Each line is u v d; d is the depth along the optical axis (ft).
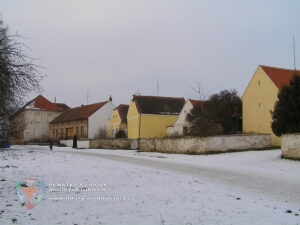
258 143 107.24
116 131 206.18
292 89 87.92
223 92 139.33
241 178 57.47
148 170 64.23
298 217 32.14
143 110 177.47
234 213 32.99
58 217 30.45
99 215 31.45
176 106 187.73
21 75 39.52
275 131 90.27
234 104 136.67
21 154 107.24
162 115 179.11
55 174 57.26
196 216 31.60
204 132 122.93
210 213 32.78
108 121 223.71
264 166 74.02
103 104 224.94
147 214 32.01
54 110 266.57
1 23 40.57
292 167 70.59
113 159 92.12
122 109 207.92
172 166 74.95
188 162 84.99
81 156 100.94
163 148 122.42
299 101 85.61
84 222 29.01
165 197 39.65
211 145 102.99
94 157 98.17
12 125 50.31
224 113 134.82
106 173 59.00
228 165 77.51
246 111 129.29
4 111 41.27
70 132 236.84
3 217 29.89
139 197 39.45
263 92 121.70
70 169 64.69
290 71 127.54
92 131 218.79
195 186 47.14
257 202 38.17
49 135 260.42
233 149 104.42
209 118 133.59
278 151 97.30
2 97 38.14
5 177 52.47
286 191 45.80
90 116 219.00
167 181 50.98
